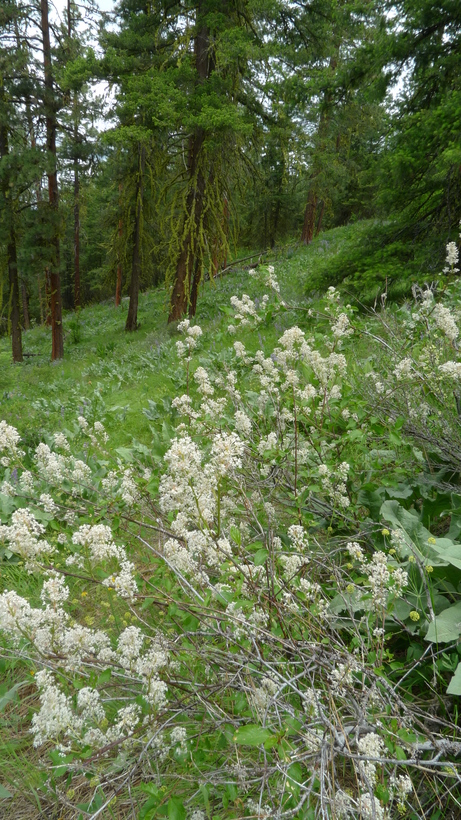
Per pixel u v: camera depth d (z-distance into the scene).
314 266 17.97
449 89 9.45
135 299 22.44
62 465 3.42
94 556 2.28
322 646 1.90
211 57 14.91
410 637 2.27
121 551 2.21
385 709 1.70
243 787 1.53
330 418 3.58
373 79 10.18
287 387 3.49
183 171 16.02
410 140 8.84
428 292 4.03
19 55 17.41
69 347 23.80
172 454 2.24
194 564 2.08
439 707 1.89
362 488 2.94
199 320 16.12
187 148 15.87
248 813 1.56
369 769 1.37
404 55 9.41
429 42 9.16
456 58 8.85
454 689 1.65
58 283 21.16
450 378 3.29
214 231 15.72
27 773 2.02
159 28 15.53
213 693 1.88
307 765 1.53
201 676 2.02
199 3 14.80
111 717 2.06
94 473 4.57
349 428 3.38
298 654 1.84
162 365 10.95
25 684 2.45
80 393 11.29
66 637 1.81
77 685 1.72
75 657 1.79
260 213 28.89
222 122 13.14
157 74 14.59
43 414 9.21
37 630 1.82
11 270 20.62
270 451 3.05
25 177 17.50
